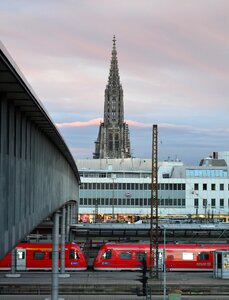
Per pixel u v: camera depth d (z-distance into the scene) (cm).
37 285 6800
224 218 18225
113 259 8494
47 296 6550
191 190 18175
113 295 6750
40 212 3906
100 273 8262
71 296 6606
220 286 6981
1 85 2375
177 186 18188
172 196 18175
